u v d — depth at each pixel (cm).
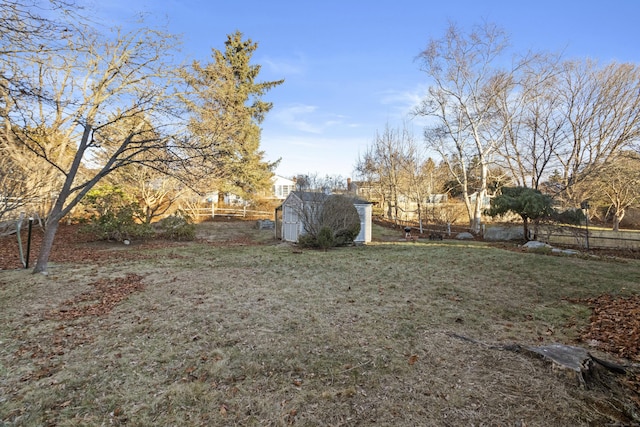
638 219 2655
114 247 1309
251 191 2686
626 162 1864
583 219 1492
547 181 2155
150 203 1972
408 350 390
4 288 664
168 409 281
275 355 379
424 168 2655
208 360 368
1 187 1073
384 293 639
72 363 362
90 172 1794
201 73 1558
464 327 466
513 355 368
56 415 274
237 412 276
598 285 678
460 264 916
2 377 334
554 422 255
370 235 1606
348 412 274
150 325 473
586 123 1847
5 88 606
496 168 2275
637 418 258
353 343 410
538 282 712
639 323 457
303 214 1354
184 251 1205
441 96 2084
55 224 812
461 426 253
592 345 401
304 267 896
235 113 1977
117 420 268
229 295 625
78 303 578
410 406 280
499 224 1983
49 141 1232
